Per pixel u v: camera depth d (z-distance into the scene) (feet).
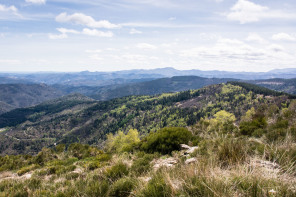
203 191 7.43
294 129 23.26
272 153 11.60
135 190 11.39
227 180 7.86
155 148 39.37
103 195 12.25
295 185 6.86
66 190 15.06
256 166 9.46
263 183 7.28
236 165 10.25
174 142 37.45
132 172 17.13
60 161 50.26
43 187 19.34
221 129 58.29
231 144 13.33
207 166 10.02
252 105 524.93
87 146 69.67
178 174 10.24
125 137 141.18
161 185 8.82
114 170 16.99
